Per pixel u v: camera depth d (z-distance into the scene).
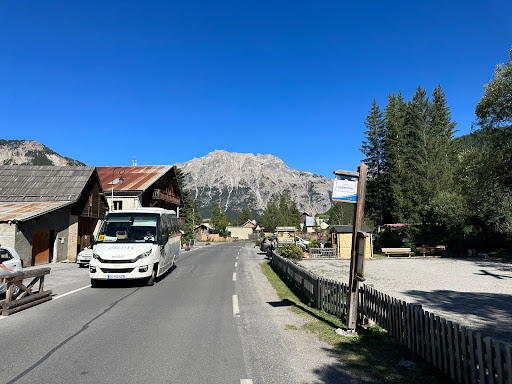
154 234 12.38
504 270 18.05
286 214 100.00
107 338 5.86
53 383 4.04
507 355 3.30
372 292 6.70
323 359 4.96
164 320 7.11
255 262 22.50
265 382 4.12
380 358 5.02
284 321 7.17
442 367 4.29
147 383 4.06
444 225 31.34
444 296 10.88
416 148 46.62
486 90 23.58
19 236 18.48
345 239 28.19
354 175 6.43
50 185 25.30
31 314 7.60
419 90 54.91
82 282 12.59
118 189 35.09
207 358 4.94
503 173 24.31
